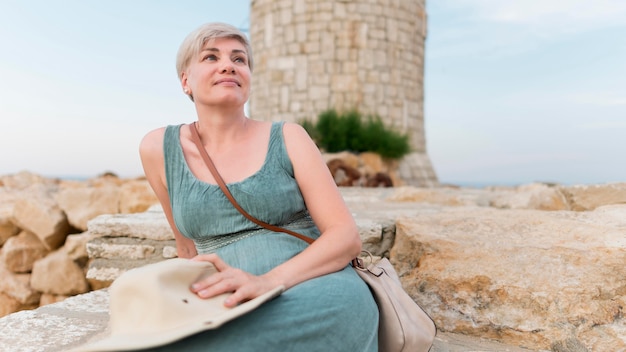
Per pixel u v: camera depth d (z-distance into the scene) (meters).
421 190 5.50
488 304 2.25
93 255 3.26
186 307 1.29
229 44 1.74
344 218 1.63
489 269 2.35
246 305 1.27
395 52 13.28
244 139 1.79
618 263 2.19
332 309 1.40
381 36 13.03
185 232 1.78
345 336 1.42
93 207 6.48
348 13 12.78
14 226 6.72
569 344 2.04
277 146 1.72
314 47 12.88
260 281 1.39
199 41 1.72
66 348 1.90
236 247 1.67
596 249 2.28
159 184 1.92
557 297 2.15
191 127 1.83
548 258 2.31
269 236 1.67
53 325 2.16
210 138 1.80
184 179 1.74
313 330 1.37
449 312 2.30
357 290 1.50
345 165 10.04
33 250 6.39
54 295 5.93
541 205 4.10
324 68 12.84
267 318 1.33
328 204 1.64
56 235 6.36
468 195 5.88
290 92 13.12
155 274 1.32
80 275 5.86
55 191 7.13
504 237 2.58
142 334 1.25
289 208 1.68
